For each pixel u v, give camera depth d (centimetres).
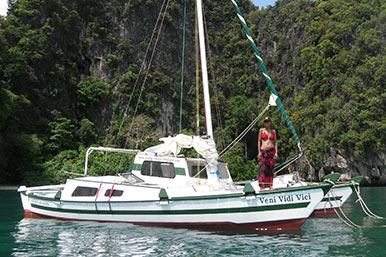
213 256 655
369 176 4578
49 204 1130
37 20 5531
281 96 6819
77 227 971
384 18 5556
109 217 1016
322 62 5759
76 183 1098
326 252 682
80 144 5222
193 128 6831
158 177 1070
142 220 965
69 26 5997
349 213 1316
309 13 7119
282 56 7388
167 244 752
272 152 918
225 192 923
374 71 4903
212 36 8331
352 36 5784
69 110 5634
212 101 6856
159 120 6638
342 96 5056
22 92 4841
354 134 4512
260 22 8569
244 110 6106
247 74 7894
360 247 725
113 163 3497
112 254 678
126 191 999
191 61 7712
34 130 4734
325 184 831
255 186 1077
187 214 910
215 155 1014
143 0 7231
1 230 948
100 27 6488
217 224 895
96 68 6391
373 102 4603
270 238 807
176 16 7756
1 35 4694
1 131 4216
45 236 859
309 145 5003
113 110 6138
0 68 4553
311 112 5331
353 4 6388
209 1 8619
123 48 6594
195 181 1043
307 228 968
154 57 7056
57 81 5569
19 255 680
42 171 4150
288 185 1187
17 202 1916
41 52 5331
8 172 4172
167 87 6912
